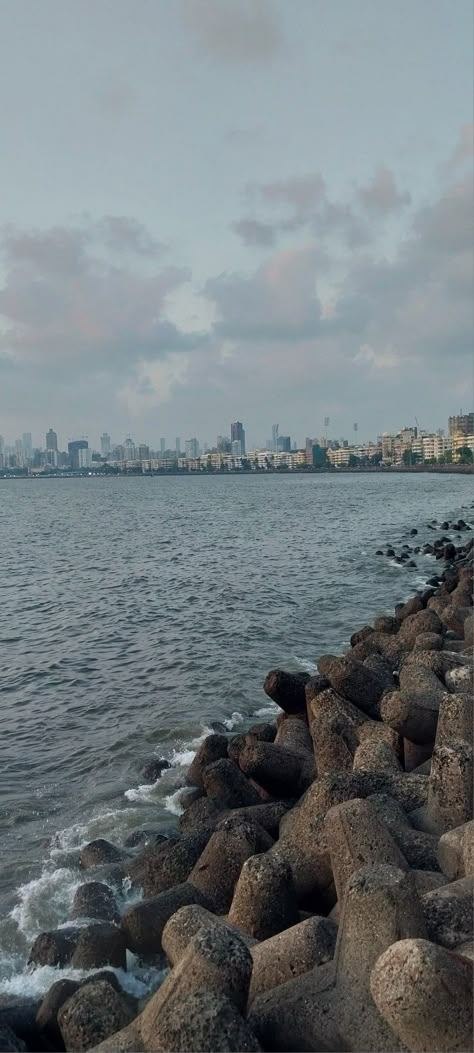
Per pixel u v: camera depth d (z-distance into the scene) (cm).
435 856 769
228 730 1531
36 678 1989
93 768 1375
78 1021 613
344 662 1325
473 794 836
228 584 3331
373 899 567
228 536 5544
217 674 1939
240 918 728
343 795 861
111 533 6166
